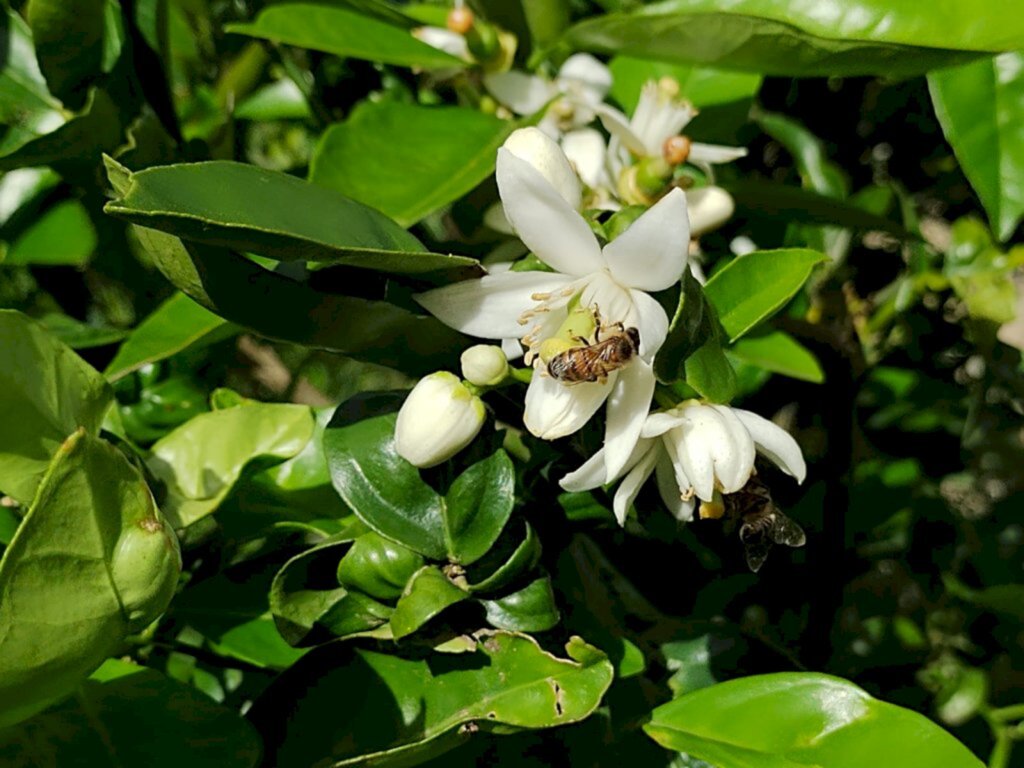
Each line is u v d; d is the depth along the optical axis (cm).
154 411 29
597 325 21
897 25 23
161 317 24
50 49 26
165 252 20
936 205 35
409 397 21
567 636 23
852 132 34
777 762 22
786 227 31
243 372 39
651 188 25
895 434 37
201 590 25
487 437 22
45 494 17
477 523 21
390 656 22
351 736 21
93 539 18
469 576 22
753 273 23
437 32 28
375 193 24
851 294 34
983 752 34
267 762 21
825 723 22
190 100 29
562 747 24
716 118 30
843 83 33
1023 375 35
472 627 22
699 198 26
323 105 32
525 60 28
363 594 22
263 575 25
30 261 31
